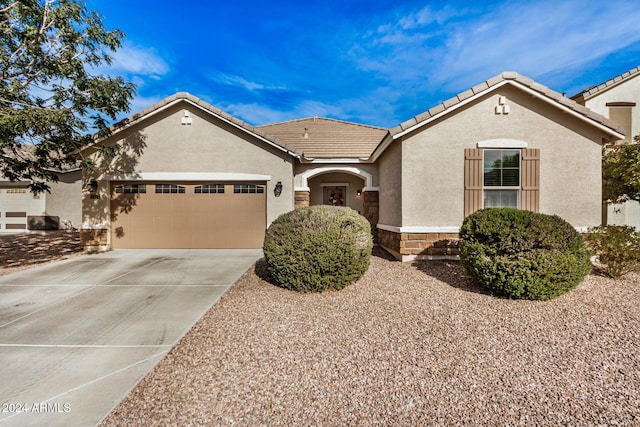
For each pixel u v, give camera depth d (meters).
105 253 10.38
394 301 5.39
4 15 7.73
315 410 2.62
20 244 12.47
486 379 3.07
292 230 5.91
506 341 3.87
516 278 5.26
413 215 8.65
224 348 3.70
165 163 11.01
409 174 8.62
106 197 10.87
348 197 16.30
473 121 8.52
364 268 6.21
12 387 2.96
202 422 2.48
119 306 5.20
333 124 17.67
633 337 3.96
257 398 2.78
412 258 8.65
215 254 10.20
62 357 3.52
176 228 11.20
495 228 5.63
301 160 12.15
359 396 2.80
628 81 12.15
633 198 9.30
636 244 6.55
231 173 11.10
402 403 2.71
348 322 4.47
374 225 12.75
